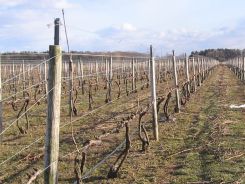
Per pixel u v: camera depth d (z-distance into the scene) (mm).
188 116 18156
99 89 32406
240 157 11062
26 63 32812
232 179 9258
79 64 30969
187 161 10844
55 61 6000
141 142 12930
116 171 9586
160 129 15125
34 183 9008
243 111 19516
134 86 30625
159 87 33719
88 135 14250
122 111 20266
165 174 9852
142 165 10539
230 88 32469
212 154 11469
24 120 17750
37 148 12469
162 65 50938
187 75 23891
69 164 10586
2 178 9633
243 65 39844
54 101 6043
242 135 13719
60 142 13344
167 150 12016
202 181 9266
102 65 46344
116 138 13492
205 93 28812
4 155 11781
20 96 27516
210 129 14930
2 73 39344
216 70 76062
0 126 13461
